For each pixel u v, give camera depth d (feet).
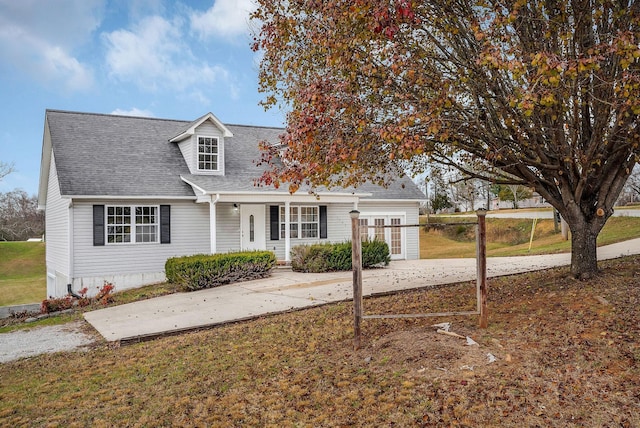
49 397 18.07
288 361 19.75
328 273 49.70
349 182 26.55
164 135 60.13
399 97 20.75
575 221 25.40
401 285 37.86
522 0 16.79
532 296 24.39
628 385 13.97
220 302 35.47
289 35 23.03
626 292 21.56
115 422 15.28
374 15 17.21
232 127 67.00
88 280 47.47
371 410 14.23
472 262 58.23
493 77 20.86
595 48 17.07
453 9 21.20
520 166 24.17
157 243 51.19
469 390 14.52
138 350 24.11
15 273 94.27
